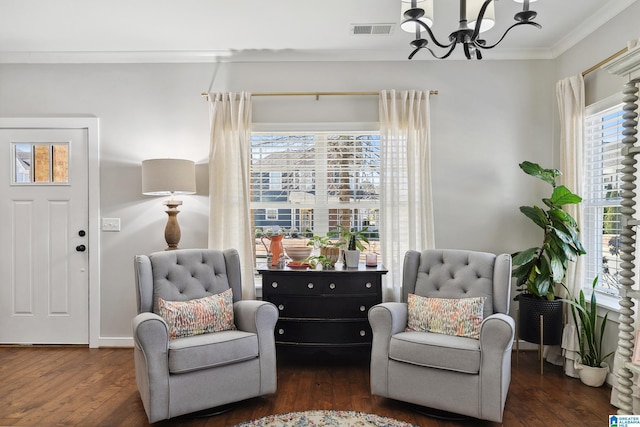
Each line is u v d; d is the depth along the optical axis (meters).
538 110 3.74
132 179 3.79
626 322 2.20
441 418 2.47
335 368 3.30
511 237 3.75
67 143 3.79
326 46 3.61
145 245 3.79
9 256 3.77
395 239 3.60
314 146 3.81
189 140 3.79
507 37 3.45
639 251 2.43
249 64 3.80
